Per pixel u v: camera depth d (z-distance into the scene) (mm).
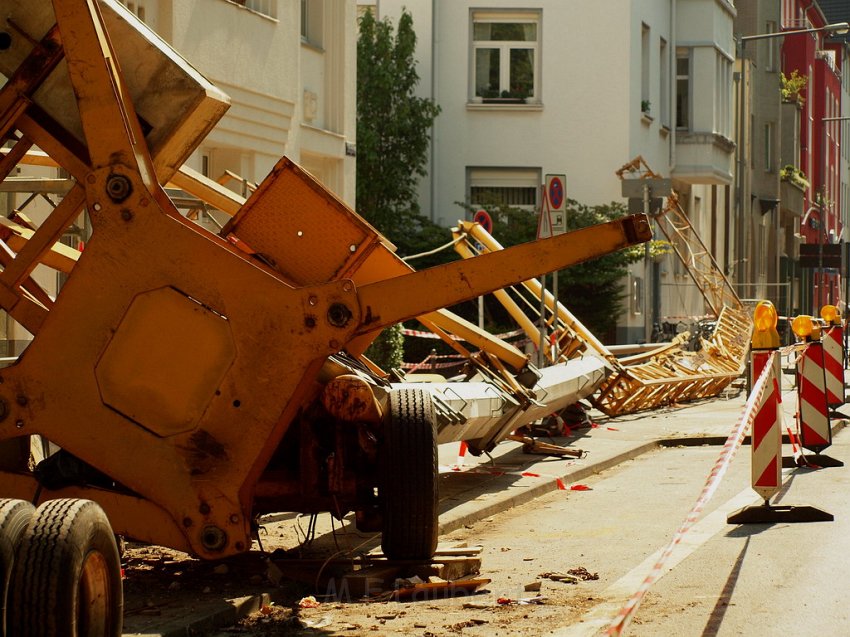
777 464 12234
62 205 9117
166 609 8633
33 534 5969
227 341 8781
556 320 22266
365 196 40406
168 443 8805
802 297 71250
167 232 8805
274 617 8734
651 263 46406
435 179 43281
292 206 10047
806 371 16938
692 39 50125
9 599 5875
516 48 43500
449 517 12656
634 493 14992
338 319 8758
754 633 7879
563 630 8016
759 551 10664
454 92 43312
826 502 13477
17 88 9172
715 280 42844
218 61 21406
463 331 15125
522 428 20047
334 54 26969
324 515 12898
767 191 73750
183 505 8781
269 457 8922
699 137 49438
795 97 82312
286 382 8758
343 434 9727
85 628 6148
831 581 9398
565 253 8805
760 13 72750
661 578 9648
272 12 23547
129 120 8953
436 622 8422
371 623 8453
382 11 43188
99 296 8836
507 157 43406
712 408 26484
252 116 22797
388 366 25391
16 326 14461
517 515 13531
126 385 8820
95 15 8859
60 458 9070
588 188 43375
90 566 6160
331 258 10070
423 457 9672
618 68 43125
